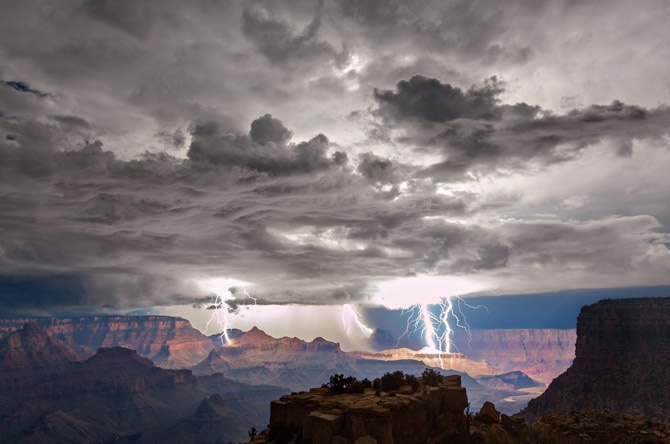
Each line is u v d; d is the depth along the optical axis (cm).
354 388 6819
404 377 7362
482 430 6988
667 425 7156
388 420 5453
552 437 7019
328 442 5422
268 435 6222
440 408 6856
